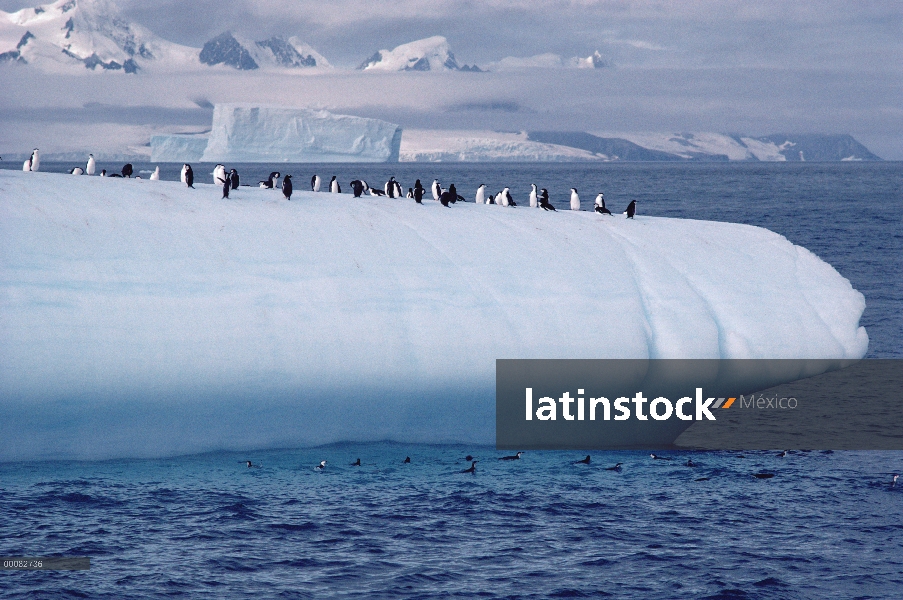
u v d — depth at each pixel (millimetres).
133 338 68500
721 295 89438
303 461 71688
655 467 74250
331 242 81875
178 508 61469
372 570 53469
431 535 58781
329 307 75188
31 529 57156
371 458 73312
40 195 79000
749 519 62594
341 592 50719
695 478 71312
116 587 50469
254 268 76438
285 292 75188
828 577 53969
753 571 54531
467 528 60094
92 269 71625
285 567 53625
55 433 67312
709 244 97500
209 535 57562
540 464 74375
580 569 54375
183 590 50406
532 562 55156
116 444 69250
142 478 66375
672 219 106875
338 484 67188
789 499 66562
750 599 51000
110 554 54438
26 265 69938
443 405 76125
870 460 76188
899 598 51594
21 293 67812
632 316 81062
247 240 79500
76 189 82500
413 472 70625
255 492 64812
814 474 72375
